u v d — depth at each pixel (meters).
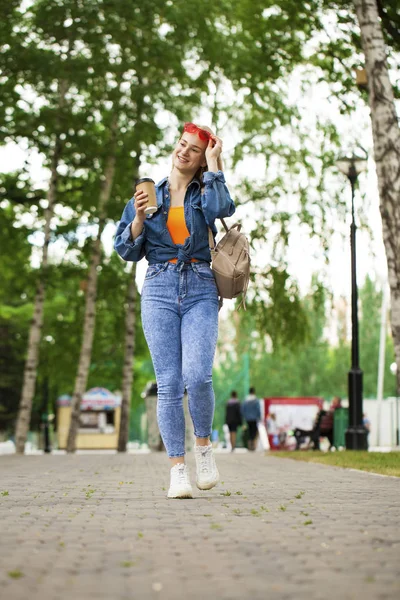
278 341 31.98
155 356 7.50
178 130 29.62
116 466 14.59
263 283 31.12
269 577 3.83
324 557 4.34
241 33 27.58
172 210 7.48
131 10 25.16
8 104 25.89
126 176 30.73
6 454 26.11
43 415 45.16
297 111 29.88
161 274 7.46
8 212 30.00
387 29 18.11
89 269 30.42
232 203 7.46
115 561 4.25
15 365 51.97
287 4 19.61
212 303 7.46
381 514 6.23
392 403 43.84
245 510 6.46
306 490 8.59
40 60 24.97
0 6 24.50
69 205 30.31
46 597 3.41
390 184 14.48
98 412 52.06
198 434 7.66
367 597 3.42
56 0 25.02
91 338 30.55
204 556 4.38
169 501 7.22
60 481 10.34
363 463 14.16
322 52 20.38
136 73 27.77
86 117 27.86
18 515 6.21
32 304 44.44
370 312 87.56
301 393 86.44
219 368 78.62
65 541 4.89
